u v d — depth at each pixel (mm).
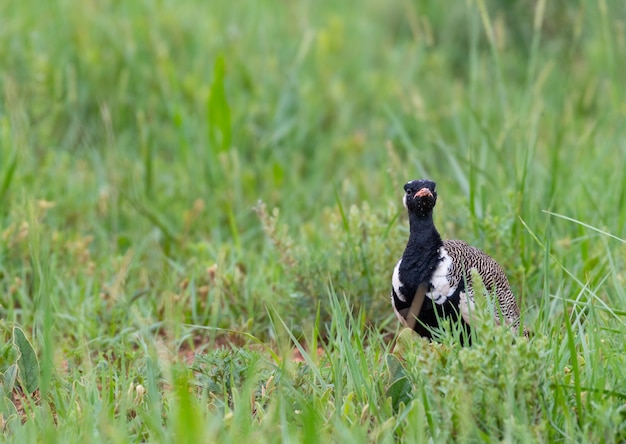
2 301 10328
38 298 9766
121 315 10086
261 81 15609
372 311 9859
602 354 7910
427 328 8383
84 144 14062
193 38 15969
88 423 7012
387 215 10891
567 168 12430
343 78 16469
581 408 6973
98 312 10188
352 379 7676
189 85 14859
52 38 15258
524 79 16422
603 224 10984
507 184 11852
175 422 6719
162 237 12234
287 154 14570
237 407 7090
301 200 13398
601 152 12625
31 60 14570
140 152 13836
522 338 7160
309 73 16156
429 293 8539
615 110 13719
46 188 12539
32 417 7406
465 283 8453
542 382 7008
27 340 8188
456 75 17312
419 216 8602
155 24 15766
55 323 9906
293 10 17625
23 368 8164
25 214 11125
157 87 14953
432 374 7152
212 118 13391
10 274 10664
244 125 14523
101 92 14688
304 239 11391
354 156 14461
